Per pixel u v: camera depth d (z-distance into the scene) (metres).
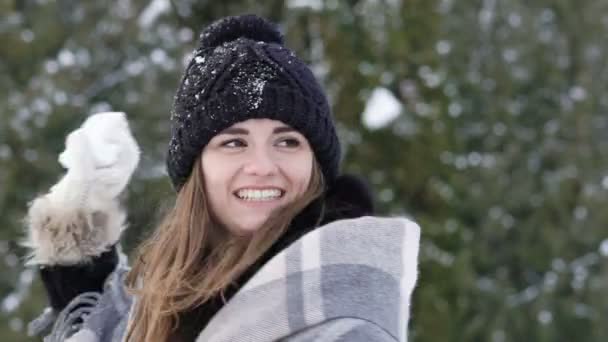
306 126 1.55
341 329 1.32
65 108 7.66
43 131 7.56
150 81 8.16
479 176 11.04
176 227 1.63
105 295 1.91
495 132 11.65
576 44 12.37
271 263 1.42
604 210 11.03
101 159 1.91
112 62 8.38
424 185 7.74
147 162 6.54
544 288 10.70
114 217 1.96
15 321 7.06
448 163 8.06
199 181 1.60
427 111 7.81
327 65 7.60
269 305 1.39
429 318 7.34
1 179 7.27
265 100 1.53
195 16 8.46
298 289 1.38
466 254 8.04
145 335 1.62
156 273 1.60
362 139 7.61
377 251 1.42
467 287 8.06
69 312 1.96
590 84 11.94
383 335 1.33
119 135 1.94
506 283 10.65
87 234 1.94
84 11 8.44
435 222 7.82
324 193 1.60
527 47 12.12
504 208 11.09
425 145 7.71
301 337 1.35
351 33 7.63
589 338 10.61
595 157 11.53
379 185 7.61
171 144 1.64
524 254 11.05
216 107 1.54
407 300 1.42
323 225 1.51
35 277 7.19
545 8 12.45
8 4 7.99
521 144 11.59
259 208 1.55
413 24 7.98
